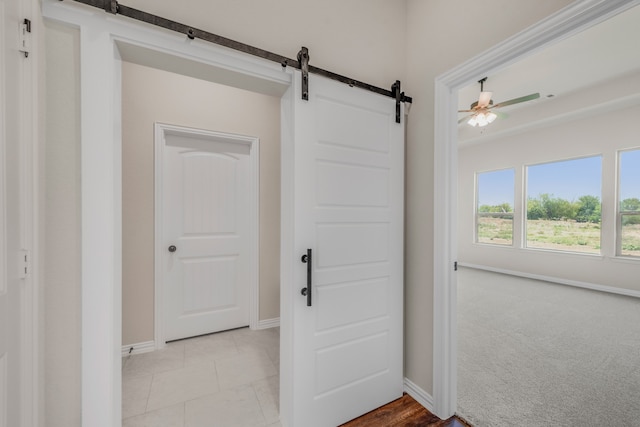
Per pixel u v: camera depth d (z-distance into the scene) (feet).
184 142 8.23
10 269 2.82
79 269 3.50
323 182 4.81
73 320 3.48
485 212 19.47
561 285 15.08
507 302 12.00
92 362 3.47
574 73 11.80
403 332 5.99
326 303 4.87
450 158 5.21
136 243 7.45
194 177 8.37
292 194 4.59
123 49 3.71
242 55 4.25
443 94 5.16
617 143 13.56
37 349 3.16
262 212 9.17
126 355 7.31
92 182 3.44
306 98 4.59
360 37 5.44
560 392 5.78
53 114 3.34
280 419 5.09
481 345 7.90
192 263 8.36
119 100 3.80
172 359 7.16
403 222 5.76
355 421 5.13
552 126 15.92
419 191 5.66
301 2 4.82
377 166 5.41
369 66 5.54
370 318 5.36
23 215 2.99
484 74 4.63
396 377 5.71
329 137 4.87
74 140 3.44
